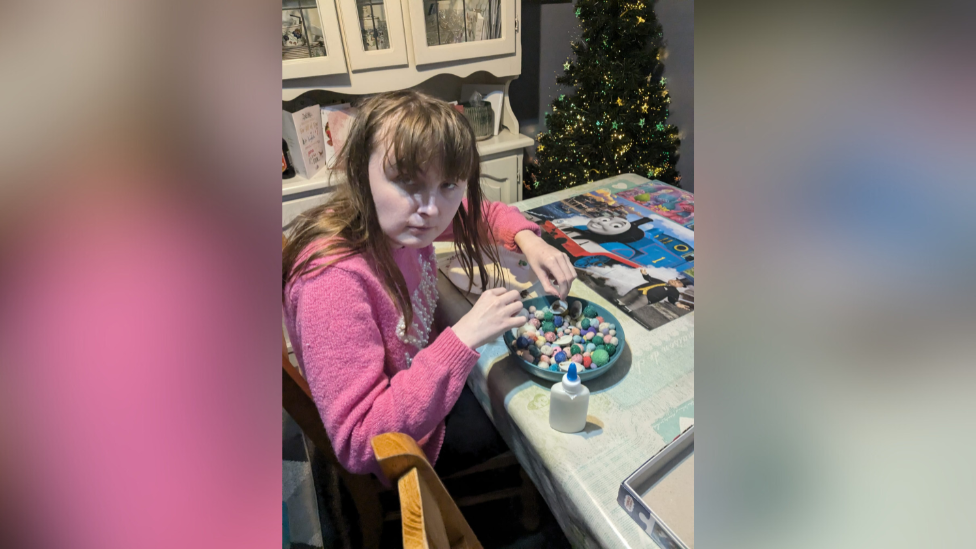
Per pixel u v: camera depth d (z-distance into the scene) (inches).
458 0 61.3
